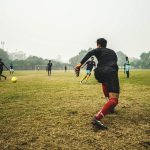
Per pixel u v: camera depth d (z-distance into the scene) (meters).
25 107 6.69
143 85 13.60
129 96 8.80
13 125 4.85
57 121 5.13
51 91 10.56
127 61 22.27
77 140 3.98
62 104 7.11
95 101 7.63
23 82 17.05
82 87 12.60
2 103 7.36
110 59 4.91
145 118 5.35
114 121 5.09
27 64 92.44
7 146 3.74
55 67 100.94
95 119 4.53
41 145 3.78
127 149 3.60
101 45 5.14
